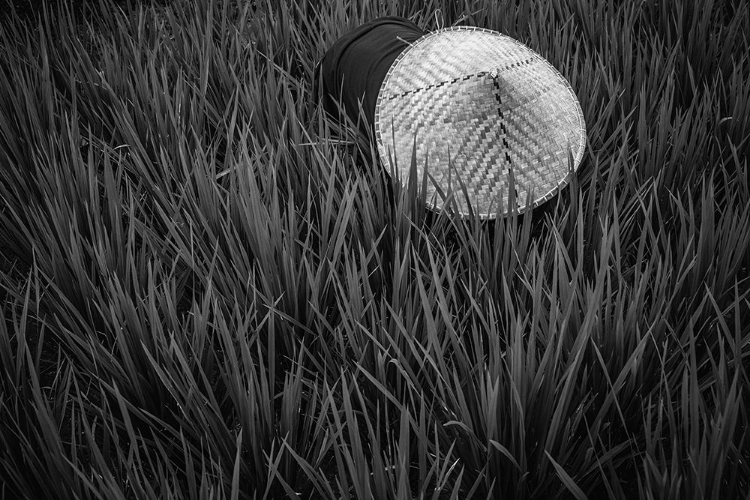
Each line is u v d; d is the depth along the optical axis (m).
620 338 1.51
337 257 1.65
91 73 2.35
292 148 2.06
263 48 2.52
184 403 1.55
